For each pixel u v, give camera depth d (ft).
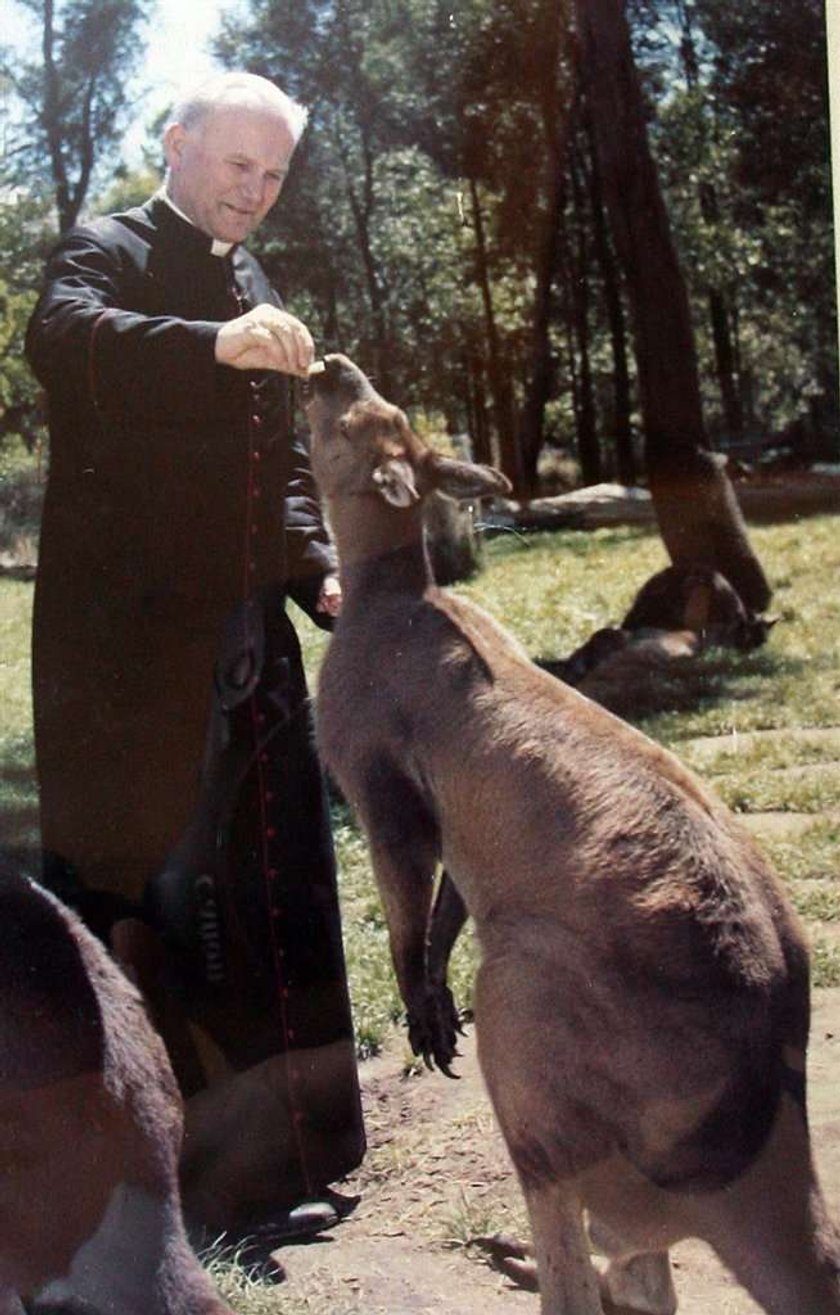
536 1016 9.22
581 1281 9.37
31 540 10.48
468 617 10.32
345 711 10.37
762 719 11.24
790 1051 9.00
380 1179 10.95
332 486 10.71
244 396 10.34
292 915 11.07
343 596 10.73
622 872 9.02
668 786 9.30
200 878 10.71
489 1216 10.24
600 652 10.90
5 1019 8.98
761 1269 8.75
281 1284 10.01
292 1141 10.69
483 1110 10.84
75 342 9.90
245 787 10.81
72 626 10.44
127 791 10.51
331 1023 11.22
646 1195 9.11
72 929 9.73
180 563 10.47
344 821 11.47
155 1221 9.12
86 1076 9.10
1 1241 8.72
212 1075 10.62
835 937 10.84
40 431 10.40
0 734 10.52
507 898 9.50
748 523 11.30
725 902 8.99
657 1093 8.90
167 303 10.39
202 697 10.59
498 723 9.68
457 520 10.96
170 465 10.31
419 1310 9.70
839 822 10.98
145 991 10.50
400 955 10.33
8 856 10.15
